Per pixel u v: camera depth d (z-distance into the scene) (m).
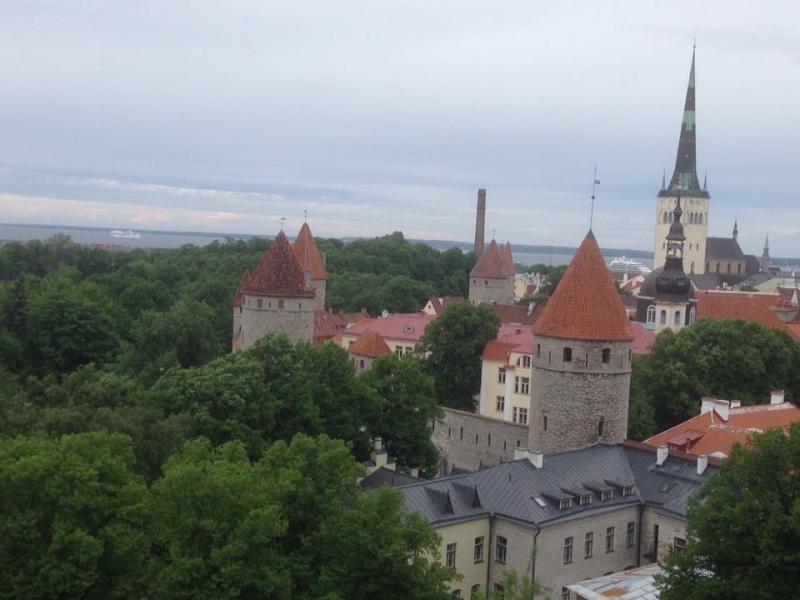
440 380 111.69
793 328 144.75
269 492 43.88
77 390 70.81
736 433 71.44
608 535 61.91
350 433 76.31
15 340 113.75
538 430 75.94
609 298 73.88
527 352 107.19
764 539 41.22
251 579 40.22
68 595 40.69
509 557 58.31
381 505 44.44
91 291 149.00
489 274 188.88
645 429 92.31
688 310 141.00
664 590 45.25
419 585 42.88
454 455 95.81
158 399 69.75
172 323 111.31
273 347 77.50
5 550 40.62
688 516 46.97
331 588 42.34
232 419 68.12
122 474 45.59
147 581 42.47
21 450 44.91
